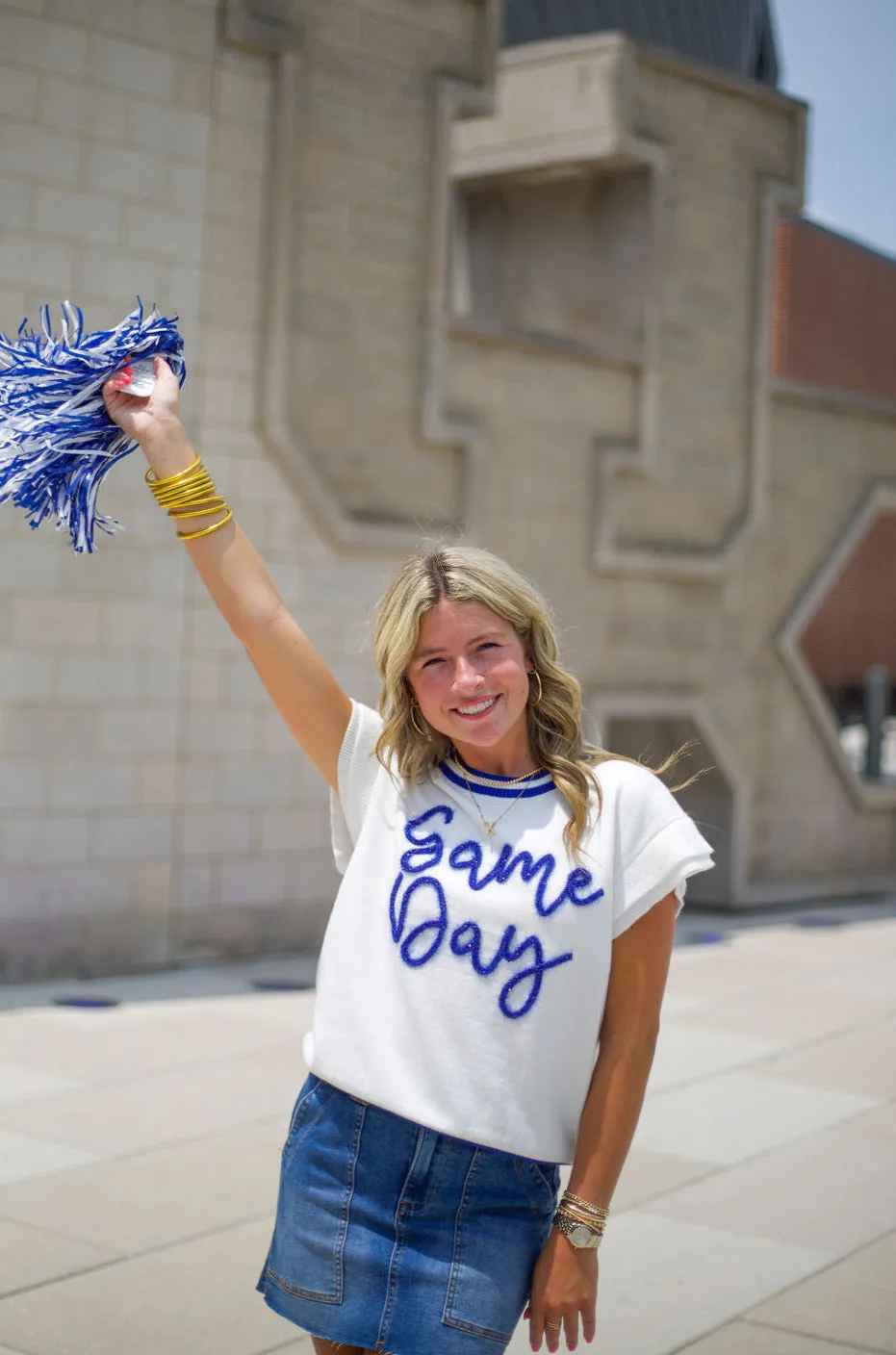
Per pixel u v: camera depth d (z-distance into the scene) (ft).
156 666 28.40
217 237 29.04
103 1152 17.71
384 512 31.81
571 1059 7.68
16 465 7.57
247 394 29.63
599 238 37.27
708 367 37.73
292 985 27.68
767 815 39.96
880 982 30.53
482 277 39.06
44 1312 13.11
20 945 26.89
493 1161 7.59
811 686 40.32
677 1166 18.20
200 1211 15.84
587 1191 7.59
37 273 26.84
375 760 8.29
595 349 35.04
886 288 43.47
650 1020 7.77
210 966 29.25
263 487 29.91
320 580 30.76
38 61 26.68
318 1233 7.65
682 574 36.99
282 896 30.45
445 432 32.30
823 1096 21.68
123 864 28.09
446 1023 7.60
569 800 7.80
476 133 37.42
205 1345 12.58
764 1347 12.99
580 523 35.22
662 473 36.88
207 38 28.68
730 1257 15.20
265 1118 19.34
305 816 30.73
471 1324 7.41
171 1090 20.52
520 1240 7.61
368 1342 7.46
